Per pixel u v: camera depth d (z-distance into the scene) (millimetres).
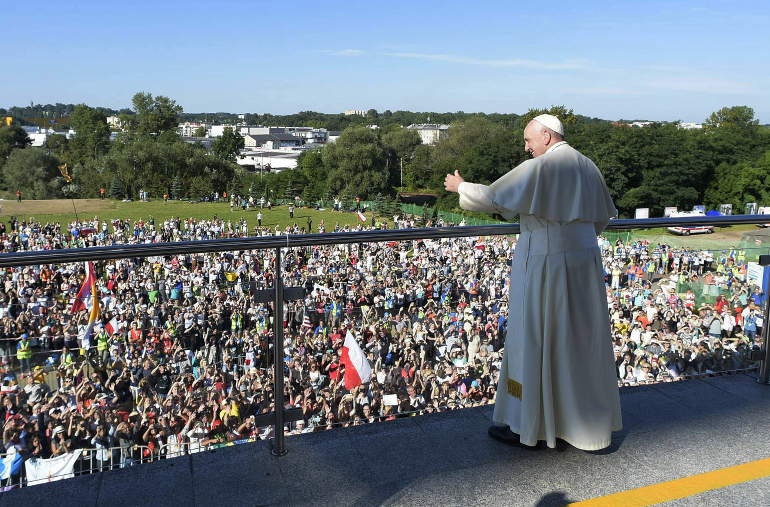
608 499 3174
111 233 70062
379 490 3229
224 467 3395
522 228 3605
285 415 3588
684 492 3244
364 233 3543
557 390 3490
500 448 3652
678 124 104188
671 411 4172
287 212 93250
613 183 85938
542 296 3447
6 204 92625
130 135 155250
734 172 87375
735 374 4852
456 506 3102
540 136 3537
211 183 108312
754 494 3232
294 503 3111
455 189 3580
